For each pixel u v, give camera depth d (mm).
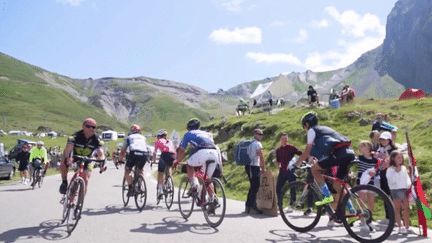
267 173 8258
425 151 11078
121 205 9477
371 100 23703
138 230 6316
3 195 11883
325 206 5996
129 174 8969
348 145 5855
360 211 5523
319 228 6570
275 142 16922
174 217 7680
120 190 13430
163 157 9117
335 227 6652
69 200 6344
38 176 14297
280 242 5496
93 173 25109
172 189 8766
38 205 9352
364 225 5516
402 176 6172
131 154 8828
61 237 5777
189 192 7258
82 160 6512
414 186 6094
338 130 16078
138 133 9359
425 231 5844
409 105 19406
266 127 18734
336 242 5520
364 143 7219
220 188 6555
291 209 6641
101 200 10477
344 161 5758
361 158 7332
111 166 38562
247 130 20203
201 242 5469
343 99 21469
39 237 5773
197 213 8273
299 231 6273
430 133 12398
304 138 16000
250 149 8391
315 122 6125
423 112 16938
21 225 6734
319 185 5984
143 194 8523
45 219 7344
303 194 6633
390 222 5230
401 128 14969
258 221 7340
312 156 6527
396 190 6160
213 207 6625
